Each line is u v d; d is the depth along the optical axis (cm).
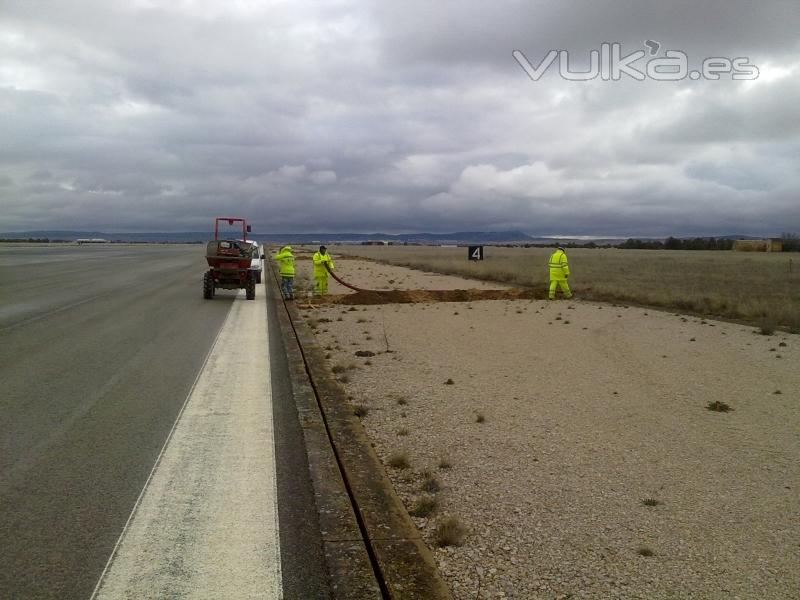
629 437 655
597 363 1061
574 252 9062
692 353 1166
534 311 1850
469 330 1448
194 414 713
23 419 675
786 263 5169
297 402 776
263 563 388
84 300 1919
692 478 541
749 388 887
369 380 905
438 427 679
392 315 1744
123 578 365
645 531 438
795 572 385
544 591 362
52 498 474
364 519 445
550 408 766
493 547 414
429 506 466
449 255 7450
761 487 522
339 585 364
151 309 1742
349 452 589
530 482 526
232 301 2044
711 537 430
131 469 538
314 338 1299
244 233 2642
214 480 519
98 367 955
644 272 3888
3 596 343
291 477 530
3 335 1237
